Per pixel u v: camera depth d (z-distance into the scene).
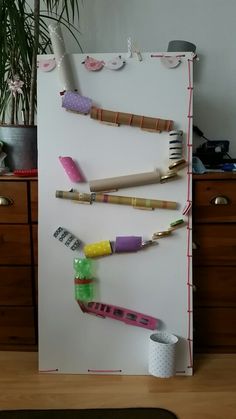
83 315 1.62
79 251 1.61
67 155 1.58
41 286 1.63
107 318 1.62
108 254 1.60
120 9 1.93
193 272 1.70
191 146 1.56
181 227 1.59
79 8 1.94
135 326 1.62
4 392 1.50
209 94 1.96
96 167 1.58
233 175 1.60
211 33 1.92
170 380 1.58
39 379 1.59
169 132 1.54
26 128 1.70
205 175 1.60
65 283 1.62
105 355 1.63
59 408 1.40
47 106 1.57
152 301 1.62
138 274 1.61
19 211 1.66
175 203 1.57
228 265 1.69
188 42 1.78
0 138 1.72
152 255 1.60
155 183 1.57
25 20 1.78
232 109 1.97
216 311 1.73
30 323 1.75
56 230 1.60
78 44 1.95
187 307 1.61
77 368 1.64
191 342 1.61
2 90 1.74
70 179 1.58
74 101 1.53
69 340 1.63
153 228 1.59
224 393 1.50
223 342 1.76
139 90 1.54
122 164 1.57
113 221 1.60
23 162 1.72
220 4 1.90
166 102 1.54
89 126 1.56
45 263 1.62
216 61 1.94
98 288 1.62
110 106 1.55
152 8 1.92
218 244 1.67
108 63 1.53
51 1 1.84
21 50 1.64
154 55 1.53
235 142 1.98
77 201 1.59
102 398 1.46
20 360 1.72
